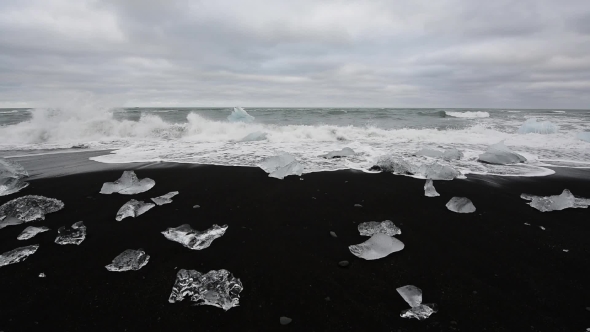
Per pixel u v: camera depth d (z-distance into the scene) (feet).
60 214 11.03
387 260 8.15
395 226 9.94
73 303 6.42
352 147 26.37
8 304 6.37
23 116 54.03
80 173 16.88
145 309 6.26
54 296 6.63
